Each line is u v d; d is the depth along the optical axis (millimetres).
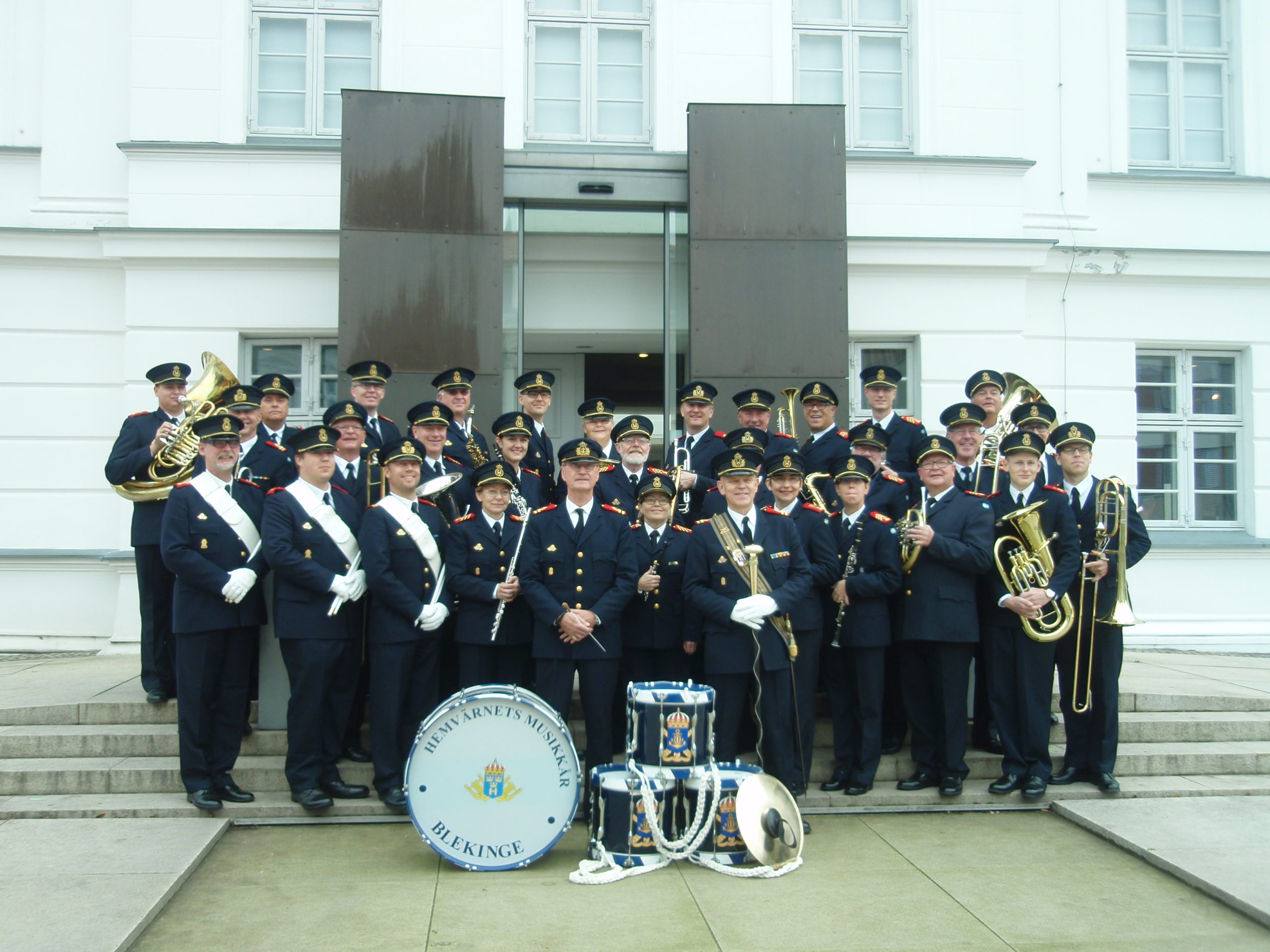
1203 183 10656
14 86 9742
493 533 5984
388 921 4504
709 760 5301
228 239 9328
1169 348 10633
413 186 8820
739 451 5859
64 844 5277
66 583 9352
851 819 5965
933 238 9836
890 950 4270
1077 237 10438
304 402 9570
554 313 9469
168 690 6812
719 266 9094
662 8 9852
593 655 5719
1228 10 11086
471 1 9688
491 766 5129
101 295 9555
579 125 9969
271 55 9766
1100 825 5699
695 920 4535
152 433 6910
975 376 7355
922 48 10172
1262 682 8094
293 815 5797
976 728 6781
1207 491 10656
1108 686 6289
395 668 5789
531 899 4754
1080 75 10570
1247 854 5254
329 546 5758
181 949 4234
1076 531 6238
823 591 6336
